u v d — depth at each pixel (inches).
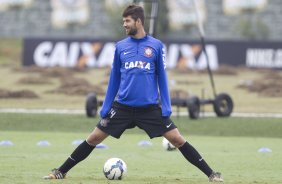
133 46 1285.7
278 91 4468.5
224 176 1482.5
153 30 3238.2
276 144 2420.0
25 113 3346.5
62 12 7746.1
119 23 7377.0
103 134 1307.8
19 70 5531.5
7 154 1924.2
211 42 5565.9
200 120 3179.1
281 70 5546.3
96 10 7657.5
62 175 1343.5
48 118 3174.2
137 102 1282.0
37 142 2369.6
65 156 1881.2
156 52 1284.4
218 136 2805.1
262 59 5575.8
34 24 7834.6
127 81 1284.4
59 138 2554.1
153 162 1759.4
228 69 5334.6
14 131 2876.5
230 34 7372.1
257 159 1871.3
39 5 7815.0
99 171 1536.7
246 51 5580.7
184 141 1299.2
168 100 1285.7
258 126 3021.7
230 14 7401.6
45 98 4269.2
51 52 5777.6
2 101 4079.7
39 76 5265.8
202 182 1327.5
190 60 5531.5
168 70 5442.9
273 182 1371.8
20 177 1387.8
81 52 5723.4
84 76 5270.7
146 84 1282.0
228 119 3218.5
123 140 2508.6
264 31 7288.4
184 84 4845.0
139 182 1321.4
